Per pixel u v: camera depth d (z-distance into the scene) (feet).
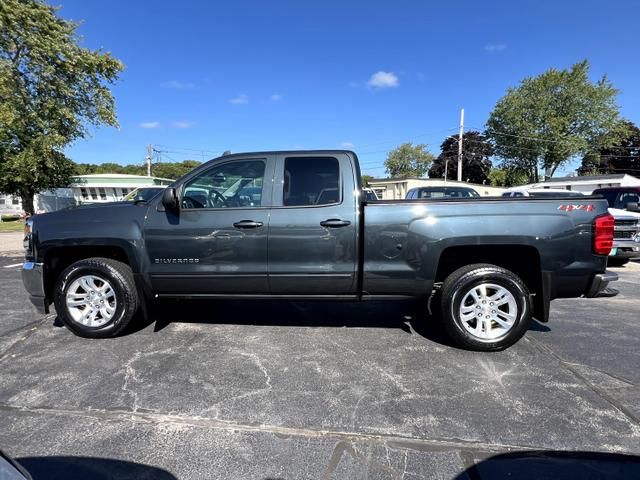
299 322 15.47
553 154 140.15
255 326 14.99
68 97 76.89
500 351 12.71
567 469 7.32
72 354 12.35
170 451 7.76
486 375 11.08
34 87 74.23
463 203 12.24
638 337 14.23
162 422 8.75
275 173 13.00
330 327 14.93
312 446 7.95
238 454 7.69
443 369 11.43
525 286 12.42
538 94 141.90
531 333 14.58
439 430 8.51
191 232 12.84
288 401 9.64
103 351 12.59
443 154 215.92
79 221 13.34
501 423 8.77
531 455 7.72
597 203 12.01
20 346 13.00
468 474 7.18
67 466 7.32
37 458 7.54
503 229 11.96
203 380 10.69
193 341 13.44
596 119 136.87
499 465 7.42
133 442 8.03
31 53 69.97
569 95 137.08
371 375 11.04
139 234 13.03
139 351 12.59
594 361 12.07
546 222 11.91
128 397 9.79
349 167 12.83
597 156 148.66
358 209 12.55
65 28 75.00
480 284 12.46
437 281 13.30
